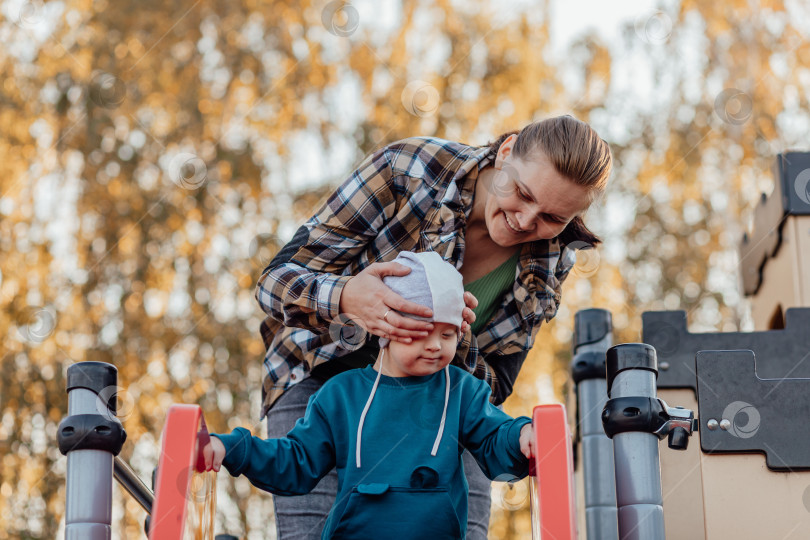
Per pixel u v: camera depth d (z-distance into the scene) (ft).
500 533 15.67
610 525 5.79
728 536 4.75
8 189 17.24
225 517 14.83
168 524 3.48
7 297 16.53
